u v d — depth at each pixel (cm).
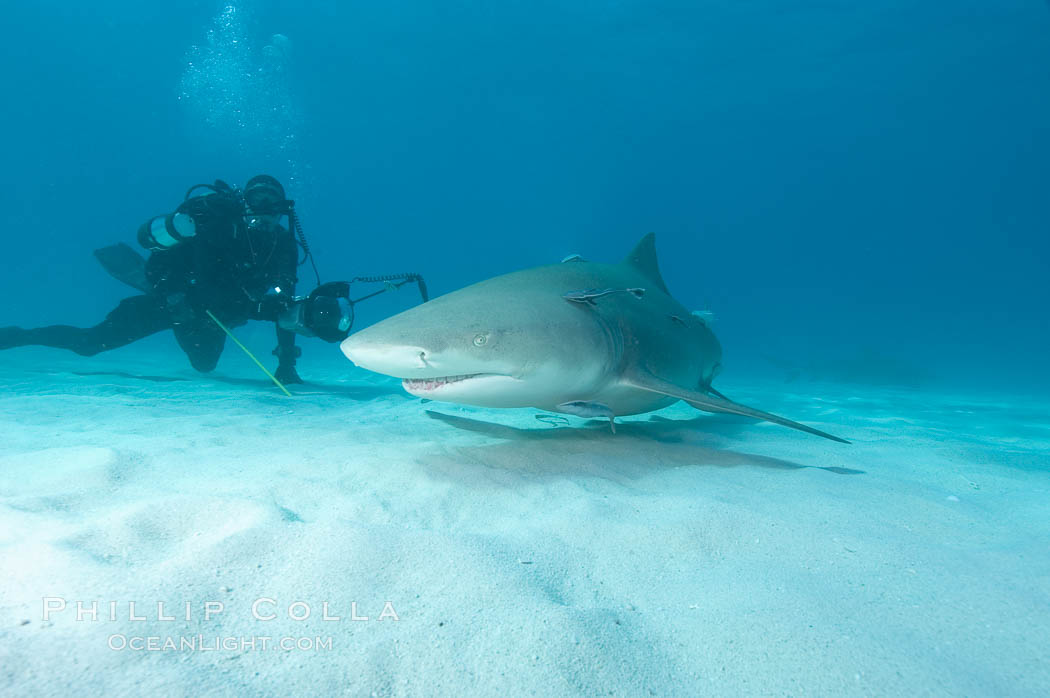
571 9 4144
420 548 209
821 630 165
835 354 3728
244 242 696
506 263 12719
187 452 354
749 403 825
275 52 5338
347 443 394
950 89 5125
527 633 160
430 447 376
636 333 425
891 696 138
